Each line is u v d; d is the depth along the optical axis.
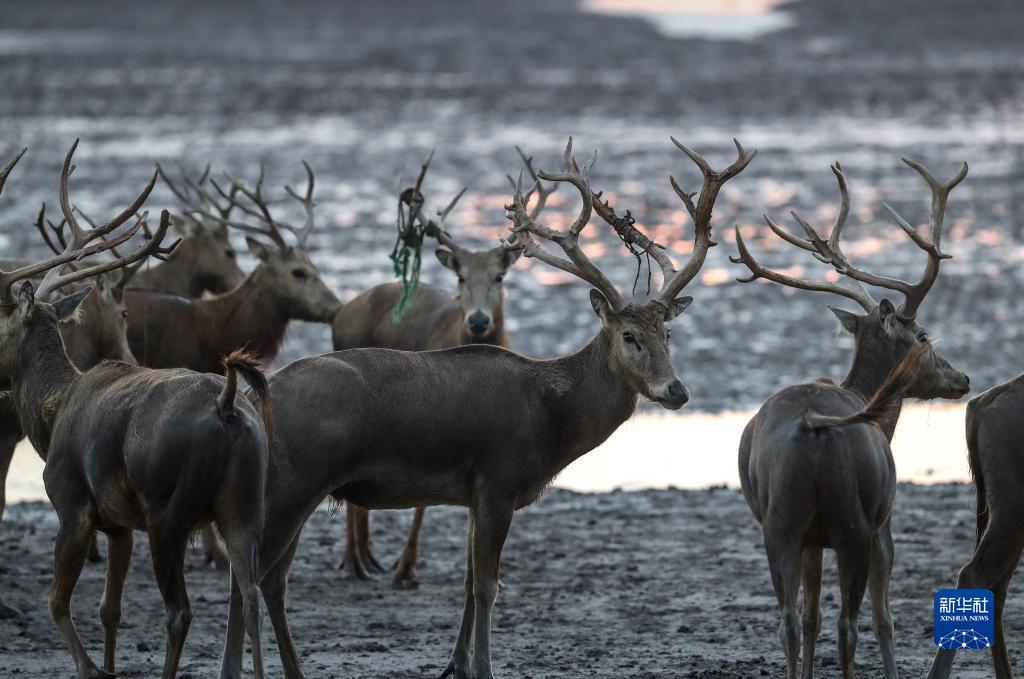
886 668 27.08
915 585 34.94
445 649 30.72
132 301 43.19
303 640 31.34
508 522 28.33
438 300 42.00
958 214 102.38
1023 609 32.88
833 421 25.52
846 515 25.75
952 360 61.16
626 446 50.16
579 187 30.03
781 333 66.94
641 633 31.62
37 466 48.28
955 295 74.62
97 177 114.06
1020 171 124.19
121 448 25.23
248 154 133.25
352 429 27.05
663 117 172.38
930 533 39.56
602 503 43.38
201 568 37.31
